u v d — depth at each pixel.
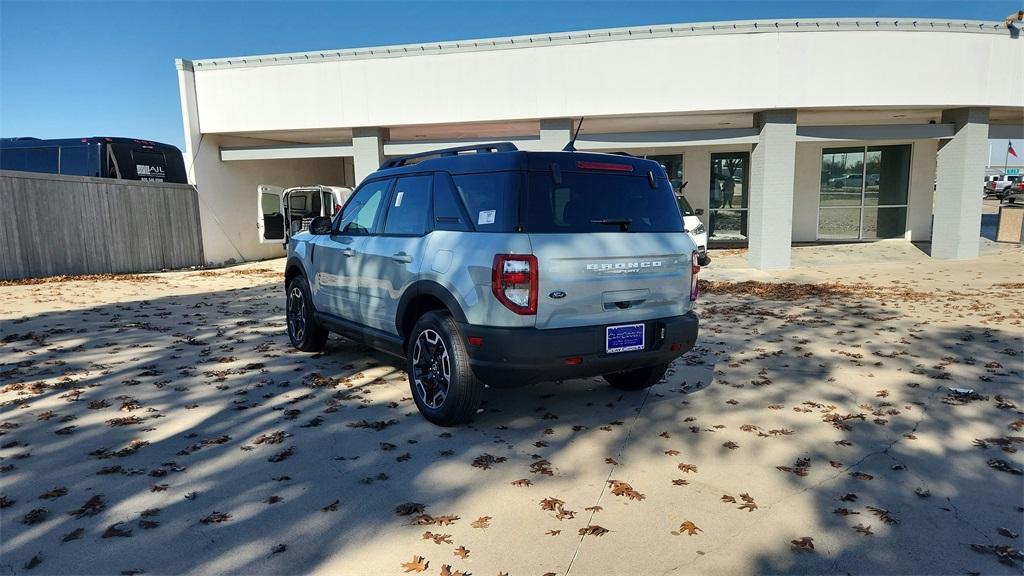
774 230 13.92
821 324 8.15
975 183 14.27
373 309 5.22
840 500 3.44
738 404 5.02
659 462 3.93
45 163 14.48
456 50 13.84
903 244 17.33
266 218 16.14
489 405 5.00
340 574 2.75
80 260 13.27
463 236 4.29
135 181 14.37
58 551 2.89
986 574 2.78
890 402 5.02
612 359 4.20
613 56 13.37
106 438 4.21
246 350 6.70
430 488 3.55
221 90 15.22
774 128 13.49
